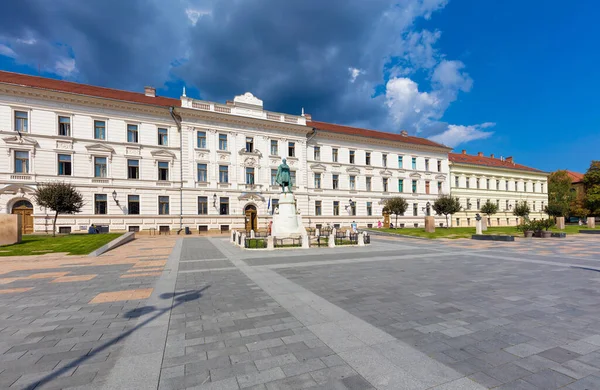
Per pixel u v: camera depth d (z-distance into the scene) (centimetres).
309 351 421
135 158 3159
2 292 759
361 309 608
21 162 2762
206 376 357
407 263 1220
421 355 409
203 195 3397
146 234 3109
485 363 387
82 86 3388
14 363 391
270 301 668
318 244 1912
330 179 4250
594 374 360
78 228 2878
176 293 742
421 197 4912
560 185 6303
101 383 343
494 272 1017
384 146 4697
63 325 527
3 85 2667
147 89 3706
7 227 1844
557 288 786
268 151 3784
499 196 5591
